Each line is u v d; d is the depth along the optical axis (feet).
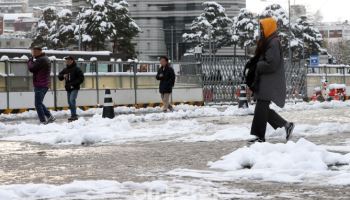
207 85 105.60
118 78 92.22
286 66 114.83
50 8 318.45
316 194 20.25
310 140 36.04
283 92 35.83
